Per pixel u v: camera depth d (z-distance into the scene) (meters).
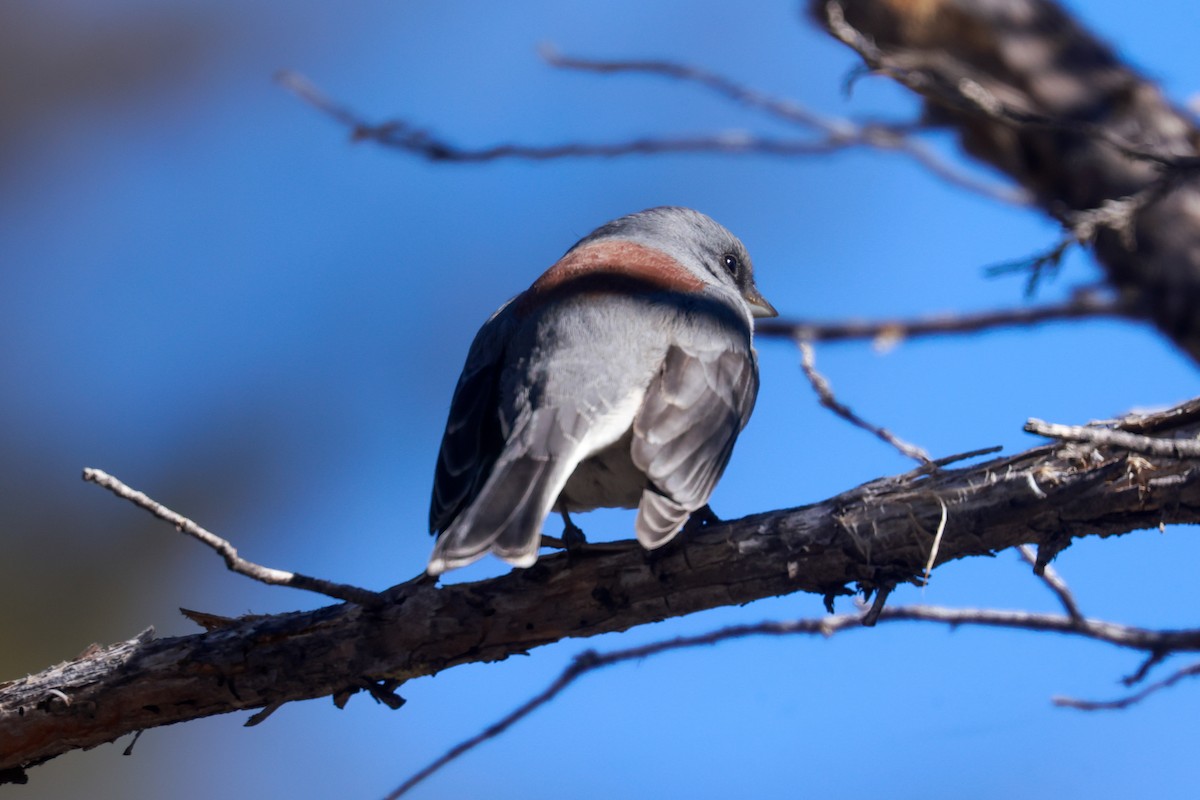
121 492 6.68
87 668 7.88
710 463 8.41
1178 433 6.98
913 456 8.45
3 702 7.85
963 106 8.19
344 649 7.79
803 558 7.52
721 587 7.66
